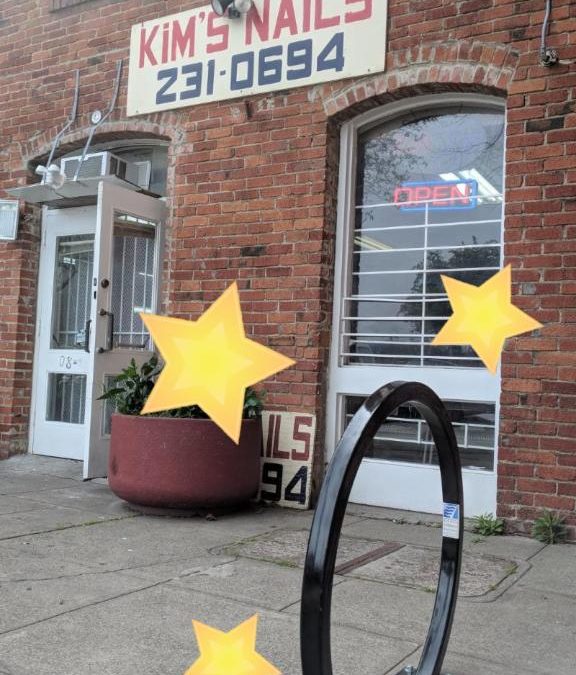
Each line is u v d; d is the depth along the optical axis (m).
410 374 5.10
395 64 5.09
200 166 5.84
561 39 4.56
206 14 5.87
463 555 4.06
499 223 5.01
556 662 2.70
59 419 6.84
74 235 6.87
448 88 5.01
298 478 5.18
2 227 6.87
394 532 4.57
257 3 5.62
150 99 6.13
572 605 3.30
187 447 4.68
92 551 3.95
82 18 6.63
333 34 5.30
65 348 6.85
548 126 4.56
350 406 5.41
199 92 5.87
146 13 6.23
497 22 4.76
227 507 4.90
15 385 6.83
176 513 4.82
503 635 2.94
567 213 4.47
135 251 5.95
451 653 2.75
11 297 6.90
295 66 5.44
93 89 6.54
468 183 5.16
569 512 4.37
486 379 4.83
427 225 5.27
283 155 5.48
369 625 3.00
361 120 5.44
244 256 5.59
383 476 5.18
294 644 2.77
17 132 7.00
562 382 4.43
